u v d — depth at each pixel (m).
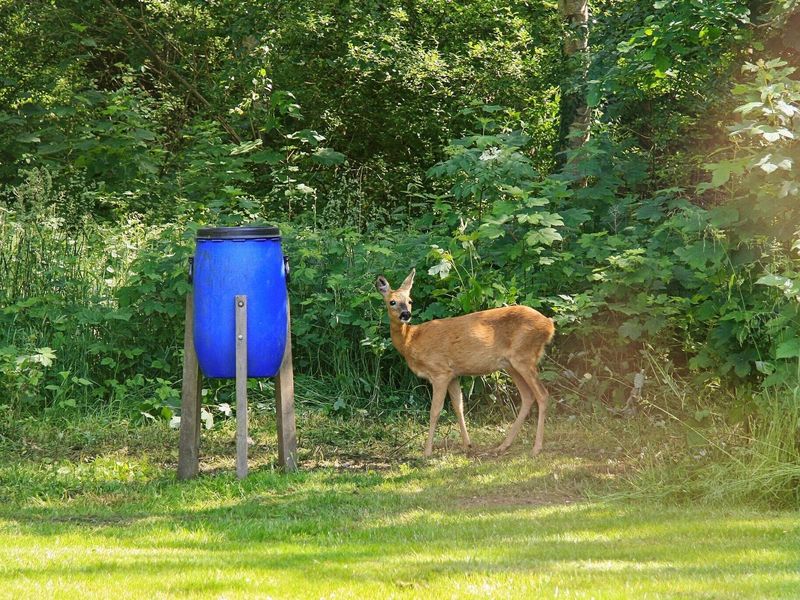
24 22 20.59
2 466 9.77
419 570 6.10
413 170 20.05
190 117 22.00
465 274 11.91
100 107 19.64
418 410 11.83
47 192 14.34
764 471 8.16
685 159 15.50
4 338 12.23
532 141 19.92
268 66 19.41
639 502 8.22
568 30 16.95
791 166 9.40
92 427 11.16
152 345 12.37
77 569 6.23
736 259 10.43
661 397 11.02
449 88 19.88
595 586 5.62
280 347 9.39
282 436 9.67
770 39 13.85
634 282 11.30
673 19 12.24
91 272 12.96
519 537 7.11
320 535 7.39
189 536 7.39
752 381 10.59
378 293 11.82
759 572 5.93
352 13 19.64
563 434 10.85
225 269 9.12
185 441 9.48
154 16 21.31
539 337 10.16
